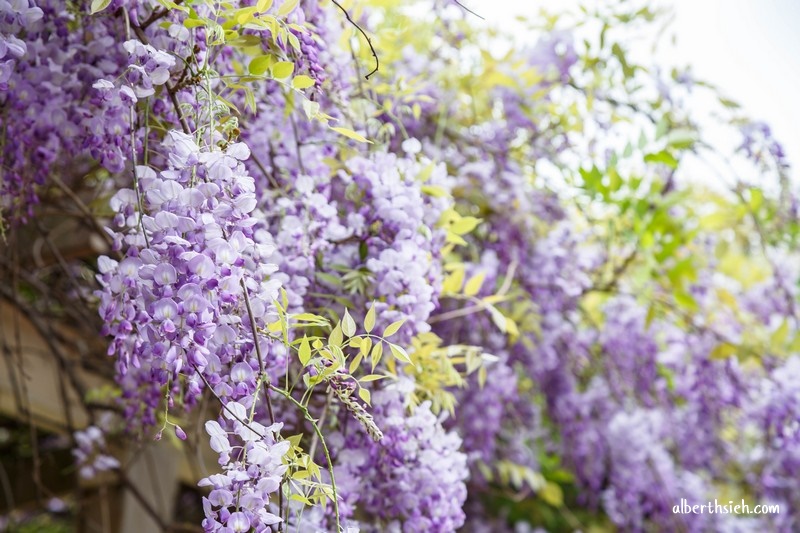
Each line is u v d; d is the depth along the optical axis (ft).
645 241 5.16
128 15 2.70
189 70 2.69
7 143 2.92
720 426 6.19
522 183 5.04
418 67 4.45
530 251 5.06
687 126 5.36
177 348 2.27
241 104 3.22
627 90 5.39
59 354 4.63
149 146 2.96
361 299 3.04
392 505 2.98
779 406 5.19
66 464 6.80
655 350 5.88
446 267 3.56
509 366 5.17
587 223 5.52
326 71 3.24
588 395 6.07
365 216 3.07
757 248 6.11
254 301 2.47
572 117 5.30
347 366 3.02
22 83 2.78
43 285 4.58
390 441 2.94
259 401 3.00
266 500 2.30
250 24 2.69
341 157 3.41
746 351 5.44
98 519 6.04
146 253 2.30
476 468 5.72
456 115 5.01
